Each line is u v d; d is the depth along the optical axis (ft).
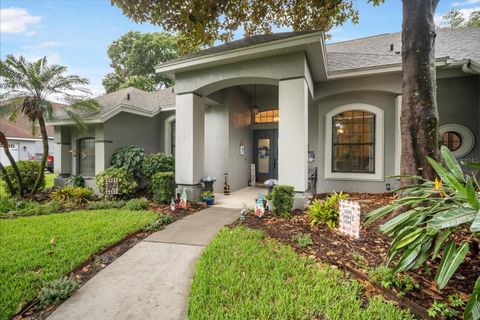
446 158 9.80
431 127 13.15
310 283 8.32
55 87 24.97
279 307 7.04
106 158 28.22
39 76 24.11
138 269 10.17
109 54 86.12
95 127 28.50
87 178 29.91
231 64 20.44
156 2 16.94
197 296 7.75
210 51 20.95
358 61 24.35
